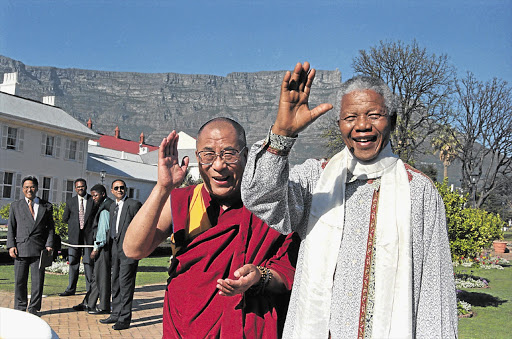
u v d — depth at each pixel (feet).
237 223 7.98
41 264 23.68
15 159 96.99
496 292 42.68
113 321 24.13
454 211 38.04
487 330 27.48
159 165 7.59
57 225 48.98
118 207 23.91
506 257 87.15
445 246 7.14
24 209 23.59
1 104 96.58
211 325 7.55
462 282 45.91
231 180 7.98
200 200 8.36
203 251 7.85
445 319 6.82
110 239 26.48
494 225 67.56
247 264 7.38
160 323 24.79
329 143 97.60
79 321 24.30
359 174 7.32
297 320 7.07
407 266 6.79
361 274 6.92
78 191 31.19
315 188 7.49
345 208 7.28
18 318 5.66
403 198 7.06
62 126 105.91
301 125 6.29
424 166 157.58
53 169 105.19
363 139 7.09
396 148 98.63
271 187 6.57
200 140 8.05
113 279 23.98
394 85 102.89
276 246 8.20
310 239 7.23
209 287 7.70
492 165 125.90
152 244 8.32
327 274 7.00
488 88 118.42
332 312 6.92
